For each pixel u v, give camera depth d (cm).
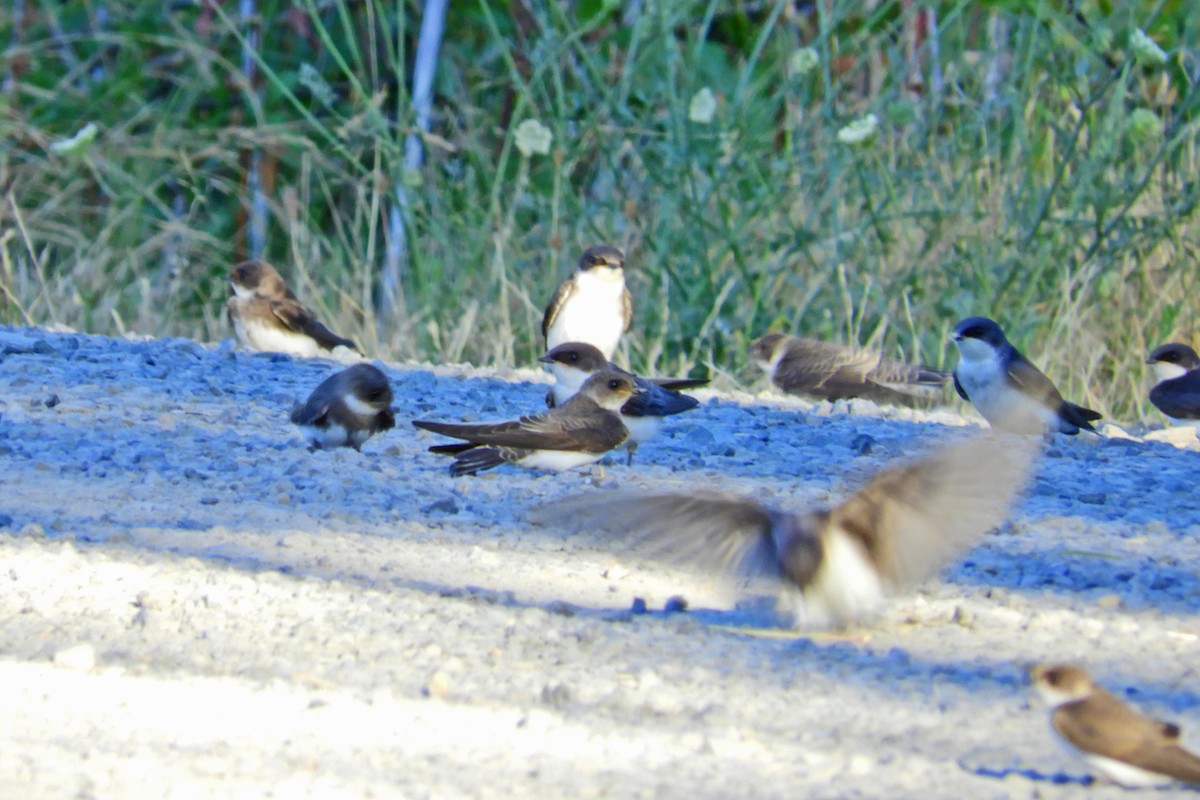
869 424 1395
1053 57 2027
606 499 626
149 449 1119
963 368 1409
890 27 1966
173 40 2217
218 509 967
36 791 539
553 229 1898
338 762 575
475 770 568
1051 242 1827
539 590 822
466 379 1533
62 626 737
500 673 684
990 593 823
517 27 2305
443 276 1959
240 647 712
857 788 553
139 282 2067
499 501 1018
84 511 951
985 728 621
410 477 1084
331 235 2347
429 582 828
